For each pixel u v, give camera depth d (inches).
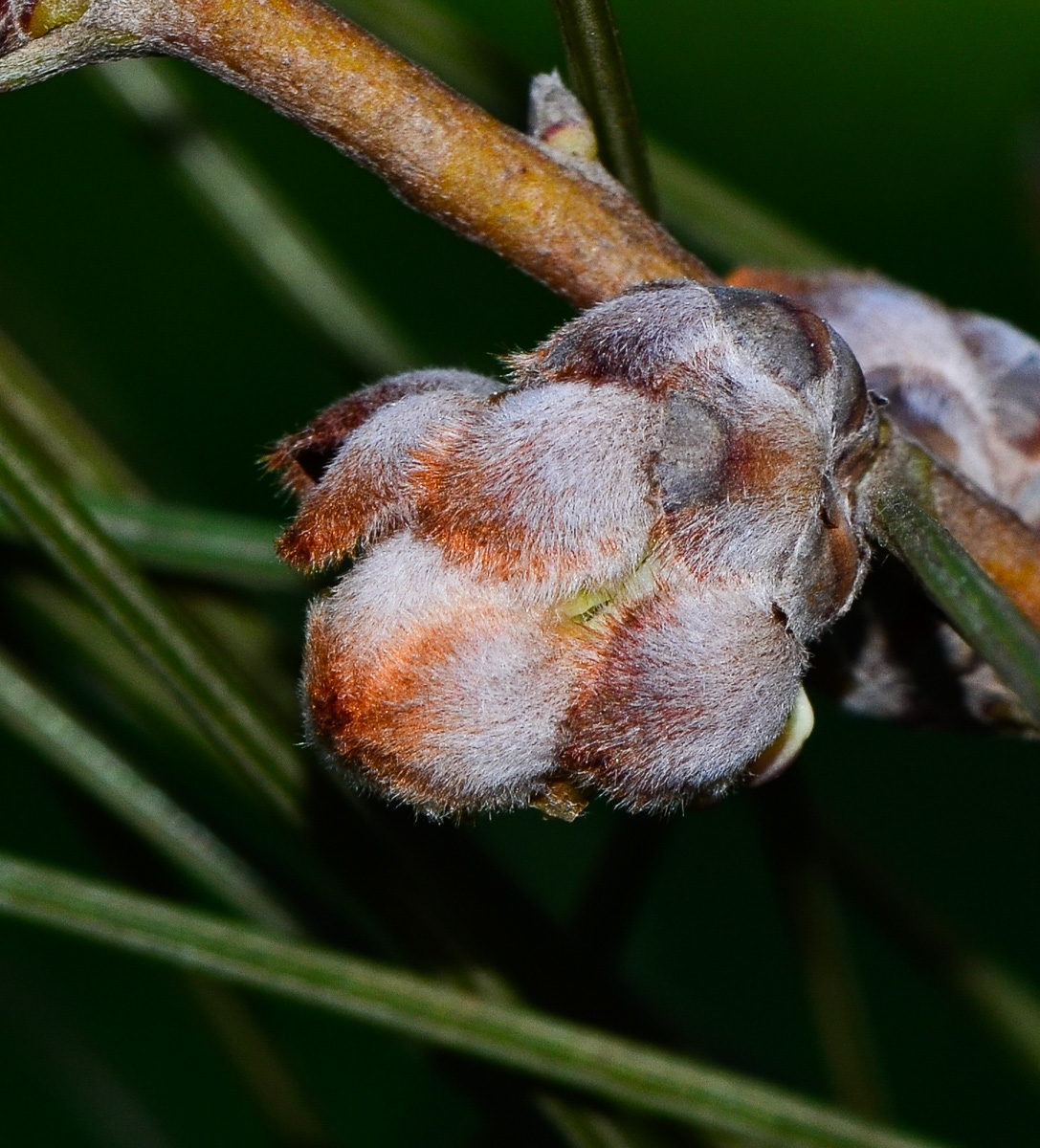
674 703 5.0
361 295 6.2
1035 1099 11.1
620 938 5.8
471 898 5.7
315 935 5.8
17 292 6.2
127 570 5.5
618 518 5.0
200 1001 6.0
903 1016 11.5
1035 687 5.1
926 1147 5.5
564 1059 5.5
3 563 5.9
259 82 5.3
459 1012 5.5
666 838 5.8
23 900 5.4
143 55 5.3
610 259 5.3
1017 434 5.6
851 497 5.2
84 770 5.8
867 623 5.6
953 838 11.6
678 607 5.0
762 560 5.0
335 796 5.6
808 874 5.9
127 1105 6.8
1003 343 5.7
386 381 5.2
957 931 6.2
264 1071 6.0
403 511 5.0
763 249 6.2
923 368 5.6
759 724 5.0
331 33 5.3
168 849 5.8
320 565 5.0
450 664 5.0
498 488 5.0
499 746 5.0
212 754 5.9
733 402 5.1
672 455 5.0
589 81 5.3
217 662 5.5
